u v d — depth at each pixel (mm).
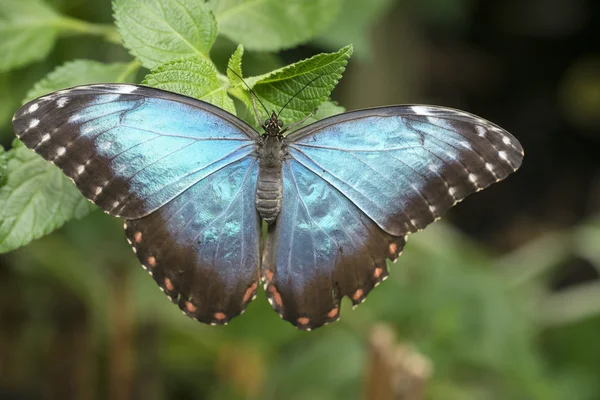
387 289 655
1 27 539
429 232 701
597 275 884
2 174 500
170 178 504
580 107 1031
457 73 1054
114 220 607
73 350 643
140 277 640
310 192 512
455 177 505
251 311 633
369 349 584
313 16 535
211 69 500
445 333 646
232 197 511
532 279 799
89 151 495
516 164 503
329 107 518
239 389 663
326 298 511
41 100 490
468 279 675
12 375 646
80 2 577
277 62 555
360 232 511
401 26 869
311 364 656
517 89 1064
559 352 752
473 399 647
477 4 1043
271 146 509
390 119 507
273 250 512
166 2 504
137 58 503
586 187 1004
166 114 500
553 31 1046
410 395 566
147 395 649
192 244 508
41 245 629
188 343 653
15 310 646
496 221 992
